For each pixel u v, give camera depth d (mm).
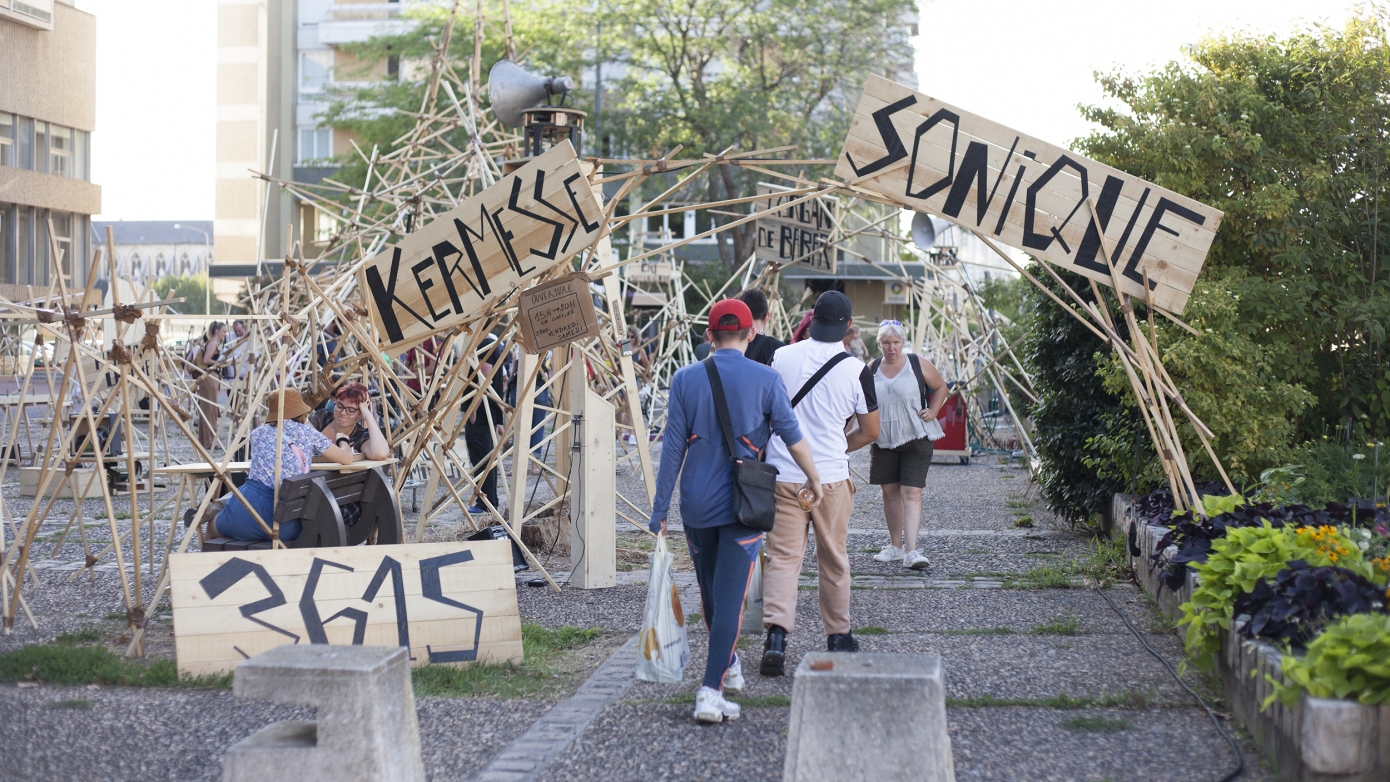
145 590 7539
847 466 5762
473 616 5820
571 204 6867
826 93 29156
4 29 32781
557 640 6238
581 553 7676
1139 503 7926
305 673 3787
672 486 4965
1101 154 9062
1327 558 4664
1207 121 8938
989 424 18297
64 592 7484
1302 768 3803
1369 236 9086
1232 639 4801
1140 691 5145
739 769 4258
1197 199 8875
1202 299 8039
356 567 5789
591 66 29391
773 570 5527
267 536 6391
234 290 41375
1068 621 6371
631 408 9016
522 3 29344
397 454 8852
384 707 3848
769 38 28359
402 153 14891
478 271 7102
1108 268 6840
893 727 3662
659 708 4980
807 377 5715
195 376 16516
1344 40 9211
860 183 6973
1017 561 8492
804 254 12922
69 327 5984
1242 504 6133
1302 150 9023
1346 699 3760
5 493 12711
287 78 46969
